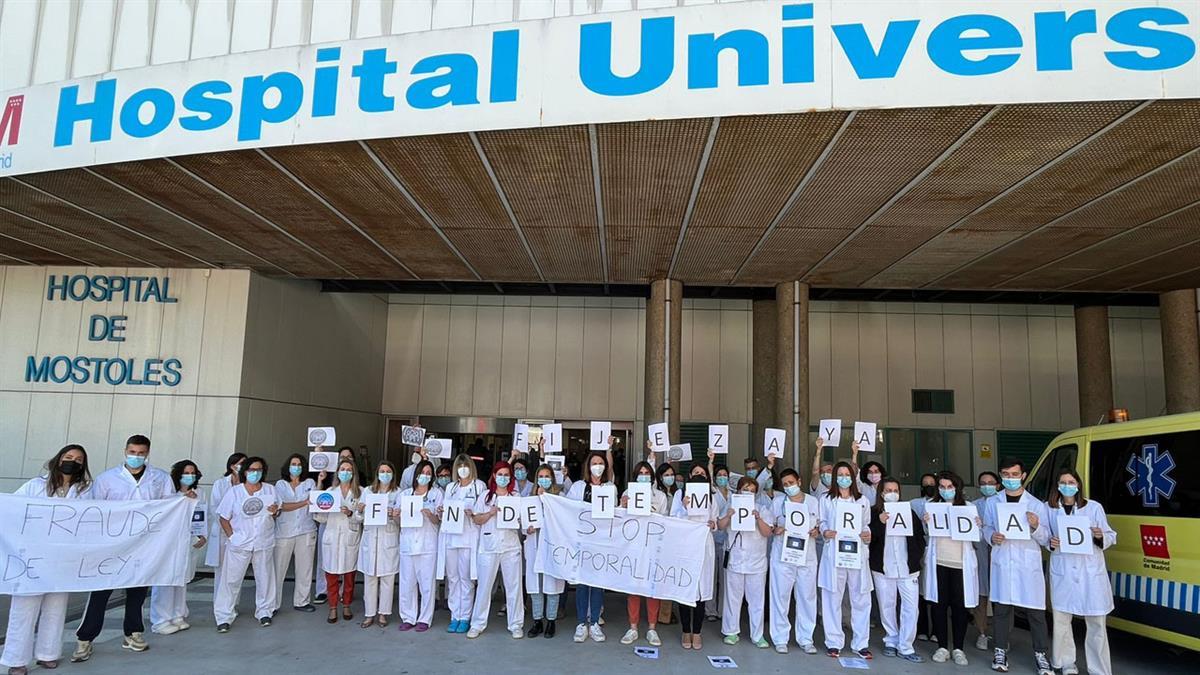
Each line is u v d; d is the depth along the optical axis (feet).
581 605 25.21
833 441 28.78
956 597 23.22
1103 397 45.88
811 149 22.75
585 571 24.54
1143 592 21.79
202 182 26.50
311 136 22.99
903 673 22.08
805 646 23.95
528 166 24.59
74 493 22.29
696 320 53.31
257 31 26.45
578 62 21.65
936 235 30.45
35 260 38.81
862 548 23.79
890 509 23.52
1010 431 51.24
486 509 25.50
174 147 24.14
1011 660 23.82
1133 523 22.35
